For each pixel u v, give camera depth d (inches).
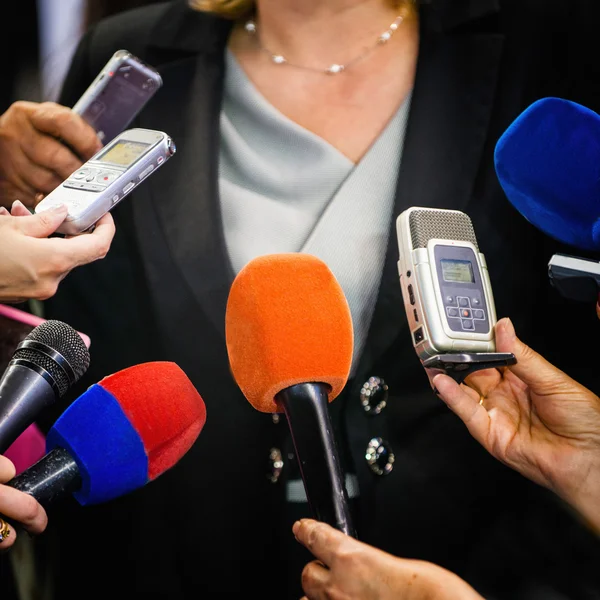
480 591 62.5
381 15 69.2
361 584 47.9
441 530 62.7
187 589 64.0
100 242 60.1
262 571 63.1
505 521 64.0
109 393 50.4
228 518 63.3
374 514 62.1
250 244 64.8
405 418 63.0
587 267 55.6
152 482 64.7
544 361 57.1
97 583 65.4
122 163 61.2
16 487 47.8
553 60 66.4
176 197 65.8
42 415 66.2
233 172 67.0
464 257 56.8
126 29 74.6
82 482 49.8
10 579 68.4
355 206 64.5
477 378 61.4
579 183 58.2
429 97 65.4
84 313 66.5
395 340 62.0
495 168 60.2
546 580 62.6
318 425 48.5
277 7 69.0
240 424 63.6
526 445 58.7
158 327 64.5
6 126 68.1
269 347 48.4
